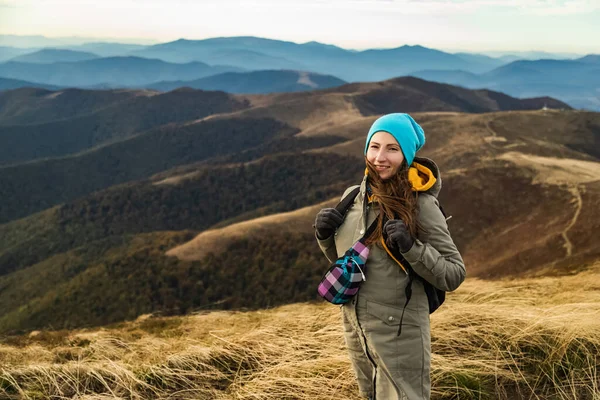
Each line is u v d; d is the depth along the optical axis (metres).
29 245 131.88
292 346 4.05
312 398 3.17
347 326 2.60
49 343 6.74
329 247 2.60
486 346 3.72
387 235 2.16
